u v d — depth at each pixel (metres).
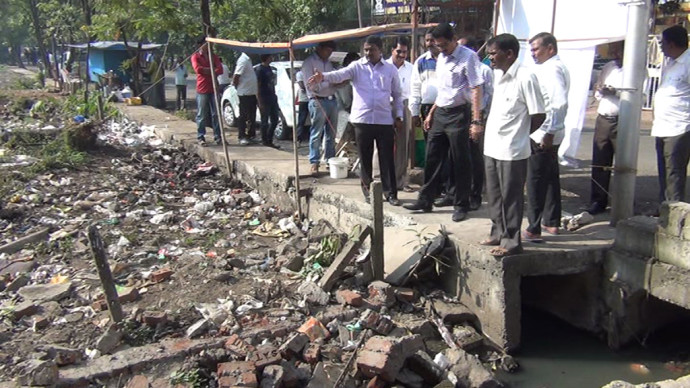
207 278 5.66
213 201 8.30
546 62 5.27
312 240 6.52
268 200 8.41
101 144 11.21
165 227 7.32
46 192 8.30
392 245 5.96
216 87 9.01
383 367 4.24
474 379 4.49
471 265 5.32
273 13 12.50
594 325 5.43
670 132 5.91
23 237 6.65
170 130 12.42
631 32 5.51
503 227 5.12
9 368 4.22
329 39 6.63
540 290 5.98
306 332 4.71
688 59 5.76
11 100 17.73
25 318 4.96
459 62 5.78
